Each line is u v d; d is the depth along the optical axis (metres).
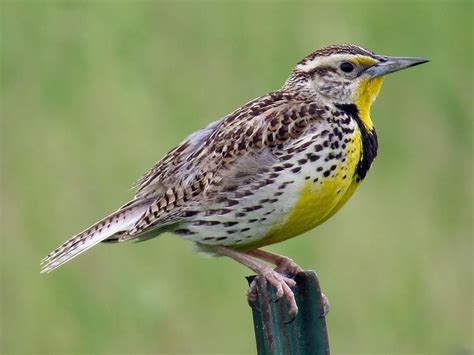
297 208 8.41
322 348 7.27
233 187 8.40
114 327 11.17
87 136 11.84
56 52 12.66
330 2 13.16
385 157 12.41
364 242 11.62
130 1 12.86
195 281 11.34
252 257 8.54
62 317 11.18
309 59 8.90
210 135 8.70
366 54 8.85
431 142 12.47
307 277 7.30
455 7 13.22
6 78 12.41
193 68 12.47
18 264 11.27
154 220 8.48
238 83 12.42
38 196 11.50
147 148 11.74
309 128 8.46
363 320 11.41
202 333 11.24
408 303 11.48
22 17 12.80
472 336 11.52
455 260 11.79
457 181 12.29
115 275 11.27
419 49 13.12
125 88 12.20
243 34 12.77
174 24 12.79
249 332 11.28
